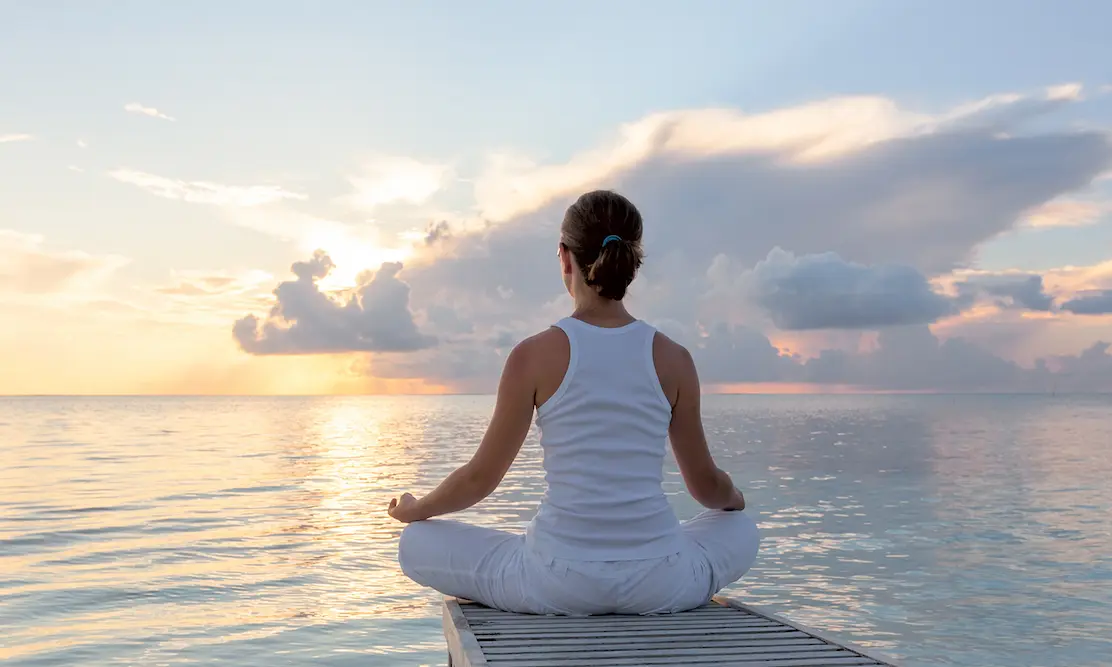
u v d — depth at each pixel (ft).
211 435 129.18
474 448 99.45
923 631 19.42
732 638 7.38
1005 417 212.84
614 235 8.07
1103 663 17.10
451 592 8.95
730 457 78.89
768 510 41.37
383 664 17.17
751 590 23.65
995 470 64.13
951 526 35.99
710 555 8.70
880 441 105.70
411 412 326.44
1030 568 26.84
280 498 47.52
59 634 19.30
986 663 17.08
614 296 8.23
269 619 20.67
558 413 8.02
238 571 26.66
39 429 149.59
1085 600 22.39
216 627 19.90
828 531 34.60
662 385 8.17
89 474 62.13
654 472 8.20
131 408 395.75
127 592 23.66
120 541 32.63
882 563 27.66
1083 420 187.93
